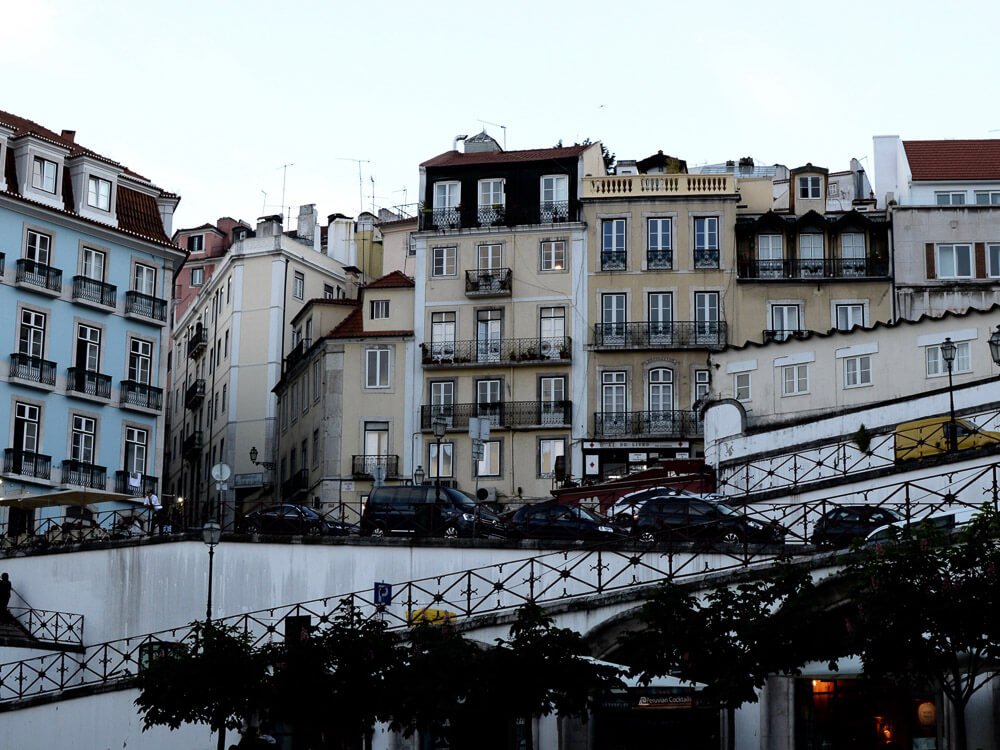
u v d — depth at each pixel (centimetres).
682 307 6750
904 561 3017
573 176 6950
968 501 4219
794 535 4006
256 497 7606
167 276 6694
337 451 6794
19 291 6128
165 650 3956
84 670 4625
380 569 4384
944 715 3544
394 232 8069
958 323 5281
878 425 4944
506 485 6656
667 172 7294
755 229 6800
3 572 4906
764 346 5631
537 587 4119
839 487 4506
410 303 6938
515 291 6850
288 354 7712
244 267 7856
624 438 6600
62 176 6394
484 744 3603
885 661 3028
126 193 6644
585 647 3400
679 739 3606
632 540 4025
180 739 4056
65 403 6222
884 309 6669
